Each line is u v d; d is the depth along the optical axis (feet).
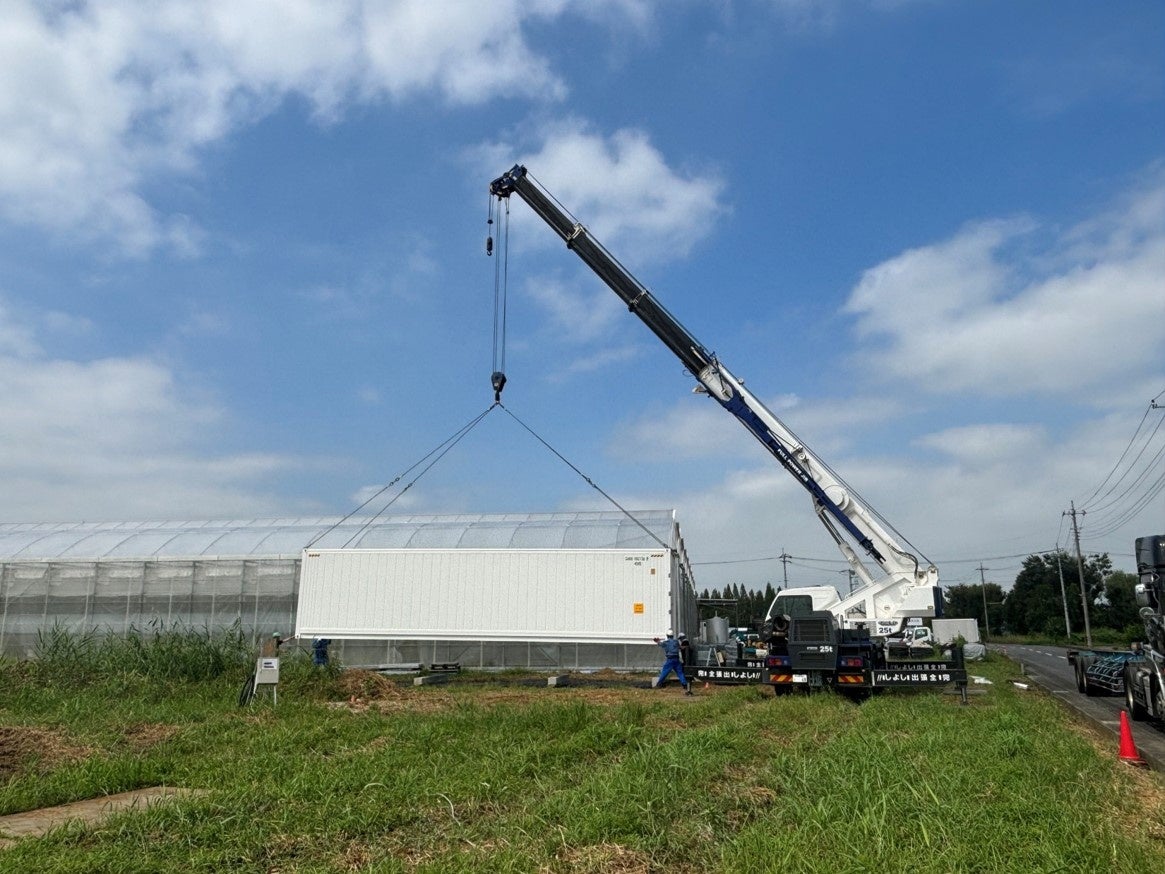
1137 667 58.03
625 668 88.99
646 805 24.41
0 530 119.75
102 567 104.99
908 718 45.83
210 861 20.84
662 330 81.20
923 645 111.24
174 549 107.14
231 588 103.24
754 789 28.02
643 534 103.40
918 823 23.02
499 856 20.66
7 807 27.78
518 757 32.91
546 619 88.07
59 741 37.81
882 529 81.87
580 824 22.88
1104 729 52.44
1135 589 57.47
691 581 139.74
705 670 72.02
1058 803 25.73
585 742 36.73
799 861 20.04
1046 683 91.71
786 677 64.03
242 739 40.37
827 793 26.20
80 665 62.23
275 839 22.67
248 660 65.46
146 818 23.97
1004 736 36.94
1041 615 310.45
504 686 78.59
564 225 80.89
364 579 91.30
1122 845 22.03
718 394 82.02
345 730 41.91
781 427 82.43
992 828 23.03
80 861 20.58
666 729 43.60
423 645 92.58
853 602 82.69
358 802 26.20
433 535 108.37
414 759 33.47
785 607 101.60
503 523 110.73
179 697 57.41
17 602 104.83
